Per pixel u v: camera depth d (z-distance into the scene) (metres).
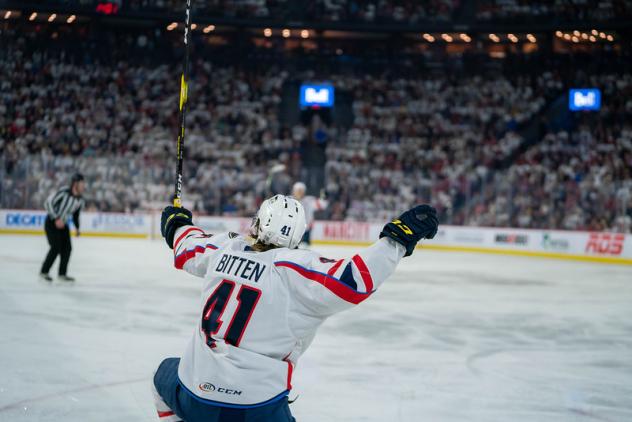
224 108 27.02
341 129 26.77
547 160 24.08
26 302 8.81
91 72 26.80
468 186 22.09
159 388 2.59
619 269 16.67
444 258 18.39
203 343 2.40
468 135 26.19
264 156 25.36
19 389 5.07
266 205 2.55
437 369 6.27
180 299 9.62
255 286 2.38
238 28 28.61
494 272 15.01
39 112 25.39
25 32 27.52
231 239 2.61
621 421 4.94
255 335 2.36
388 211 22.72
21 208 21.25
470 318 9.04
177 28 28.47
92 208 21.80
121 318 8.06
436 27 27.38
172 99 26.86
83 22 27.94
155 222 21.75
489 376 6.09
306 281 2.34
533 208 21.08
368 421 4.71
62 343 6.66
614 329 8.59
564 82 26.88
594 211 19.98
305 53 29.53
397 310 9.42
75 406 4.73
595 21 25.52
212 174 23.08
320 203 17.64
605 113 25.61
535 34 27.41
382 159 25.23
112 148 24.88
